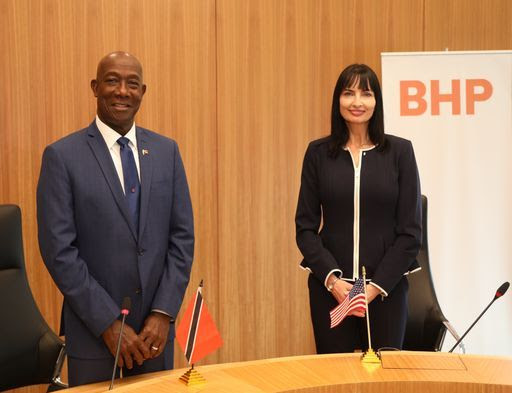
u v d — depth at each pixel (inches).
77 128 150.4
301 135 156.5
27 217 150.5
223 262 157.3
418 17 156.4
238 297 157.9
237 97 154.9
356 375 76.3
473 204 149.8
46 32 148.8
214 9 153.3
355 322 106.2
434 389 73.8
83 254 92.4
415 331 122.3
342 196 106.3
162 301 91.5
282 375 76.7
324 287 106.6
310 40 155.3
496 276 149.7
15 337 101.8
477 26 157.3
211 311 157.5
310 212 110.4
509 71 148.6
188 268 96.4
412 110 149.1
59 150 92.7
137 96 94.8
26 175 150.0
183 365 156.7
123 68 93.7
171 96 153.3
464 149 149.4
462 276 149.8
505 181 149.5
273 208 157.3
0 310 101.4
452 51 152.3
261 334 158.9
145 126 152.9
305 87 155.8
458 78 149.0
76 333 91.0
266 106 155.6
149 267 92.9
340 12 155.4
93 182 92.0
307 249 106.8
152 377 81.9
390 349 104.2
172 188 97.7
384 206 106.1
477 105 149.3
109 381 81.2
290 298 158.9
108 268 91.6
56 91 149.6
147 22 151.6
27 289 104.9
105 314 88.0
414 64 148.9
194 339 75.7
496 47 158.1
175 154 99.3
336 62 155.9
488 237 149.6
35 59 148.9
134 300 92.4
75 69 149.8
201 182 155.5
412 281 123.6
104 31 150.3
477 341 149.6
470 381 73.6
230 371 78.4
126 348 87.0
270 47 154.8
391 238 106.3
